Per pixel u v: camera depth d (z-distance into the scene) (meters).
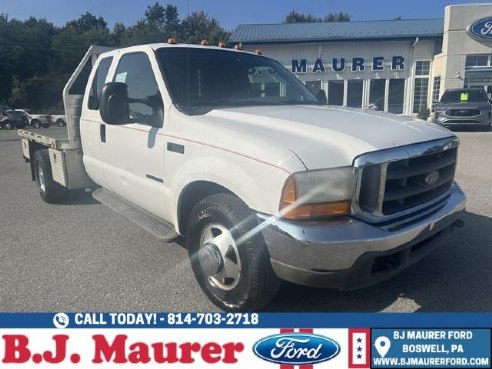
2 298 3.48
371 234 2.60
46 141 5.89
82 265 4.12
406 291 3.46
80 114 5.34
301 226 2.57
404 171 2.80
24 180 8.68
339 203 2.61
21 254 4.43
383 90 27.94
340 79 27.98
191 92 3.73
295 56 27.98
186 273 3.90
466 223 4.95
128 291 3.57
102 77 4.64
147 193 3.88
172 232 3.65
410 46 27.25
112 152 4.36
